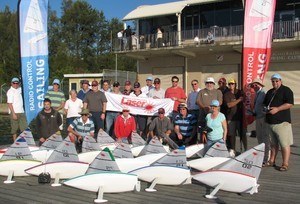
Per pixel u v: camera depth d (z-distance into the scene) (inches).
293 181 260.5
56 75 1977.1
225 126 312.8
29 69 382.0
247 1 340.8
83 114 351.3
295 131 577.3
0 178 271.3
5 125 843.4
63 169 259.9
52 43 2517.2
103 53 2593.5
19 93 410.3
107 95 434.0
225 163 242.5
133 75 1237.7
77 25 2588.6
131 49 1150.3
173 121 421.4
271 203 210.8
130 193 231.3
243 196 224.4
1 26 2472.9
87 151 322.3
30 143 332.8
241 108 341.4
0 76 1953.7
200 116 357.4
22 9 378.6
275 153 305.9
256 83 319.6
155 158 295.3
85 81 443.8
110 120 435.5
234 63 1069.1
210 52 1096.8
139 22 1210.6
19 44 378.0
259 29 342.6
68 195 226.5
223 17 1077.8
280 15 994.1
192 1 1124.5
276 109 282.7
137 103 433.4
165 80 1190.9
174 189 240.8
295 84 988.6
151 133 378.6
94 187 225.5
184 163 253.9
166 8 1135.0
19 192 233.6
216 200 216.4
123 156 285.6
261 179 266.4
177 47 1071.0
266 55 343.9
